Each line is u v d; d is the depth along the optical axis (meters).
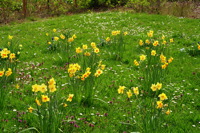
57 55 10.38
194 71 8.40
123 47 11.51
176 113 5.57
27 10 24.27
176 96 6.41
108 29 16.11
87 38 13.80
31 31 16.23
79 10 25.61
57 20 19.69
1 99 5.60
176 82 7.51
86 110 5.68
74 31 15.79
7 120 5.02
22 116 5.27
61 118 4.75
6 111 5.48
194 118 5.36
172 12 21.38
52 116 4.46
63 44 11.31
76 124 4.95
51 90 4.48
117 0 25.97
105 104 6.00
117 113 5.59
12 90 6.53
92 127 4.95
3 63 7.64
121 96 6.50
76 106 5.74
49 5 25.92
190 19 18.62
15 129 4.71
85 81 6.00
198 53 10.36
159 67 6.96
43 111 4.75
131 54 10.59
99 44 11.90
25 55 10.59
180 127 5.05
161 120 4.78
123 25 17.27
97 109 5.82
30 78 7.66
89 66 7.13
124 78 7.72
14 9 23.88
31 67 8.80
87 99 5.99
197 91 6.84
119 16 19.89
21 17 22.66
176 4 22.83
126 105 5.99
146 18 19.22
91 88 5.98
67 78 7.62
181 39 13.09
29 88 6.84
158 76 6.71
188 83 7.37
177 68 8.74
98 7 26.22
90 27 16.84
